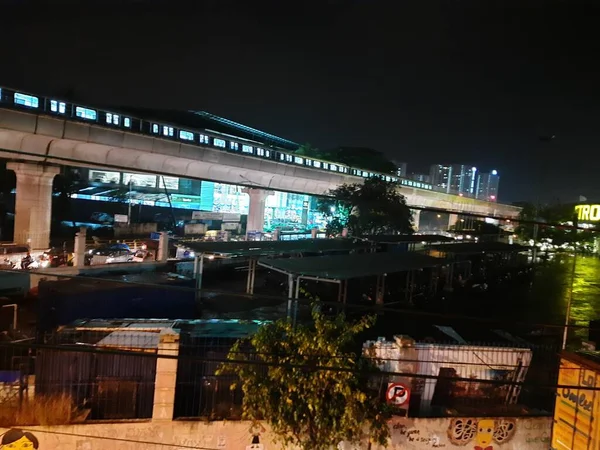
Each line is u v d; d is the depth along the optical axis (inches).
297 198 3216.0
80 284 815.7
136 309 810.8
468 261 1528.1
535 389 541.6
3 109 1090.1
